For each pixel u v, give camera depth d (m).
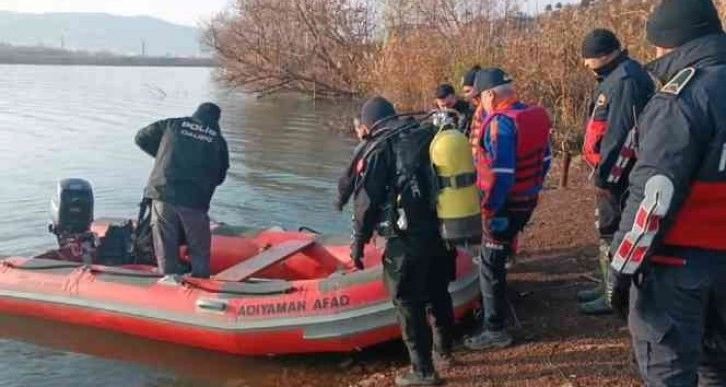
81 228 7.04
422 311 4.55
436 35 17.88
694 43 2.70
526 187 4.79
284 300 5.50
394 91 17.39
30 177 12.62
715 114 2.62
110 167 13.69
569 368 4.62
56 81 44.56
